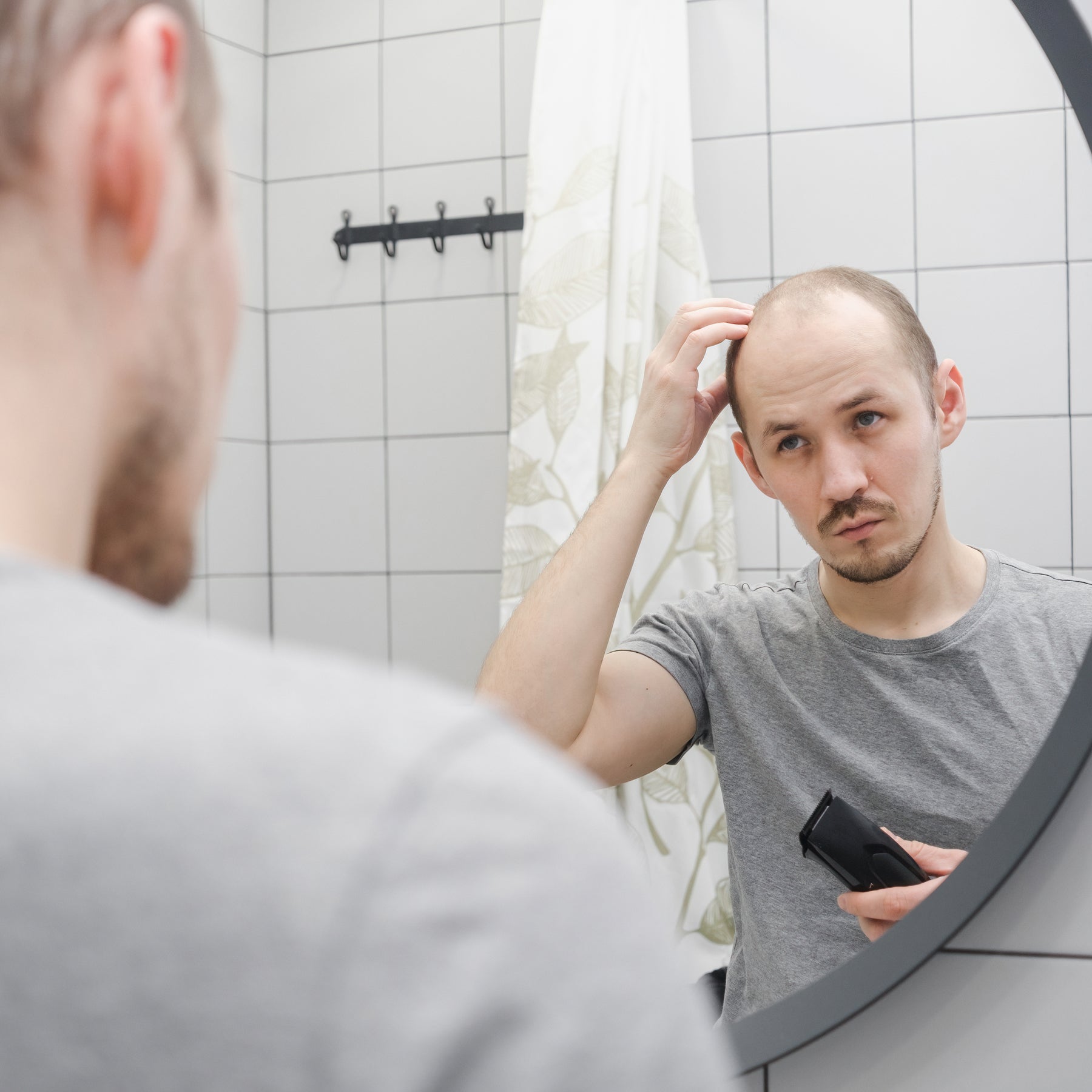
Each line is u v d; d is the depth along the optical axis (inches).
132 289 7.7
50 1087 5.9
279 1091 5.8
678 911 50.3
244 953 5.9
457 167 61.2
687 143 53.9
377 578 63.7
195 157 8.1
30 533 7.1
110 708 6.4
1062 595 29.8
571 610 28.3
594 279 51.6
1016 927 19.7
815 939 29.3
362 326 63.3
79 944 5.9
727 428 55.1
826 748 30.2
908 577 29.6
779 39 56.4
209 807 6.1
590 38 52.7
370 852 6.1
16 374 7.1
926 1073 20.1
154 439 8.1
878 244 55.6
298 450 64.6
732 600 33.9
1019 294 54.1
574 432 51.6
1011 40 53.7
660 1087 6.3
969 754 28.7
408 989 5.9
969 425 54.8
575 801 6.9
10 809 6.1
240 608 63.1
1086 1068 19.5
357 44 62.4
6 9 7.0
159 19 7.5
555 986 6.2
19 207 7.1
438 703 7.1
